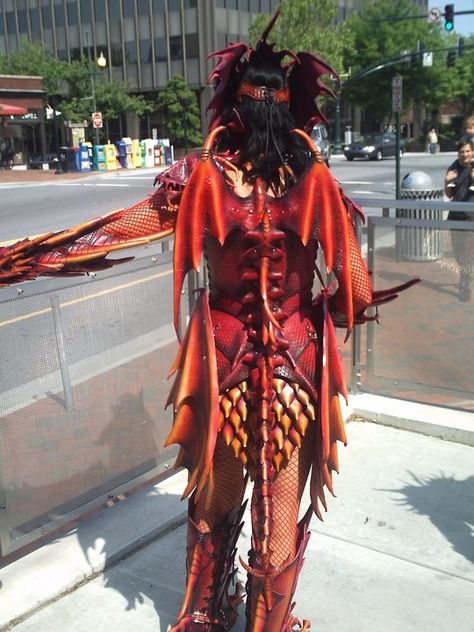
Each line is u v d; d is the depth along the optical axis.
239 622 2.66
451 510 3.40
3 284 2.14
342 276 2.07
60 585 2.82
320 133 29.44
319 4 40.53
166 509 3.37
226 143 2.13
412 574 2.93
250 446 2.09
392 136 42.25
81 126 37.31
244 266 2.02
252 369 2.05
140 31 49.75
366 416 4.39
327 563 3.01
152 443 3.56
